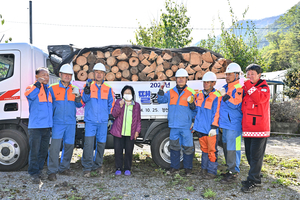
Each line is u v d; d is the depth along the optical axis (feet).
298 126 33.78
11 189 12.57
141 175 15.46
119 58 16.15
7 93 15.92
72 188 12.90
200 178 14.89
